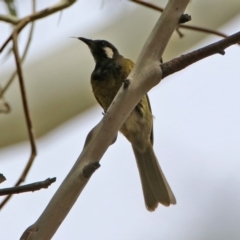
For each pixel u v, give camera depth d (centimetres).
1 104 815
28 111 642
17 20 809
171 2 507
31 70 1090
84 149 471
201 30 728
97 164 449
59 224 445
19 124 1049
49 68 1096
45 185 408
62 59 1111
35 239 436
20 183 623
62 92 1084
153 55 498
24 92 644
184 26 728
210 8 1100
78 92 1091
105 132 473
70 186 449
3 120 1048
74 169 458
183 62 496
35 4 776
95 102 1093
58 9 749
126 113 482
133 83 486
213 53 498
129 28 1113
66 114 1078
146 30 1102
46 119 1073
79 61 1110
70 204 449
